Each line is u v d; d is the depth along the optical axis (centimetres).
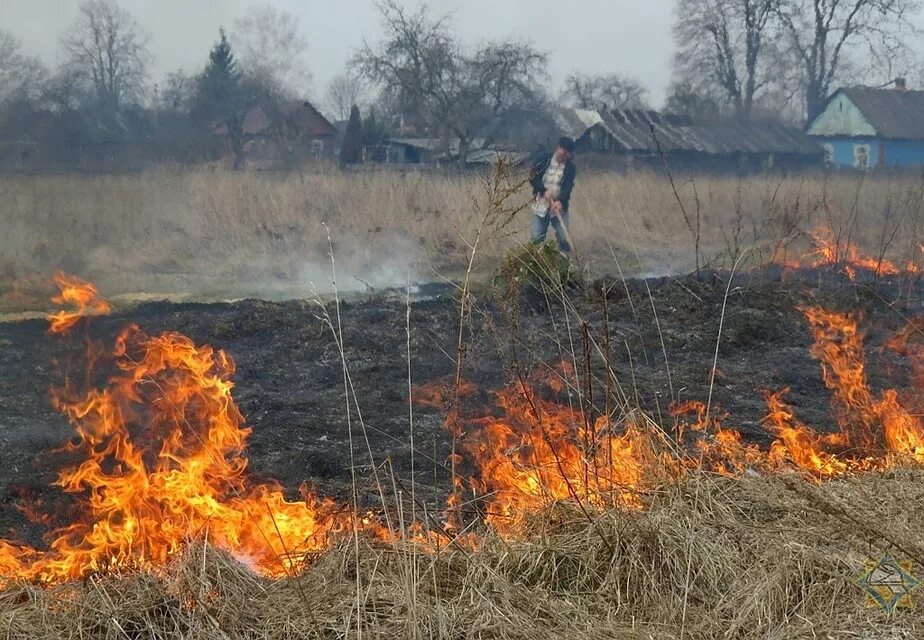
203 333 858
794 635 313
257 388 691
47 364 740
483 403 641
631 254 1517
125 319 925
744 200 1933
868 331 921
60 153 2605
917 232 1373
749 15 6219
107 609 323
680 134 5275
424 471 511
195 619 319
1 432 566
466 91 5094
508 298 552
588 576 358
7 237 1419
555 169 1290
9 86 2703
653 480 420
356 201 1634
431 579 347
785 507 398
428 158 5222
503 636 310
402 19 5178
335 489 482
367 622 318
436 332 857
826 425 611
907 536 361
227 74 4847
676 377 729
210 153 3531
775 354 826
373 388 688
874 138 5934
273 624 321
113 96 3878
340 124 7781
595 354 774
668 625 324
